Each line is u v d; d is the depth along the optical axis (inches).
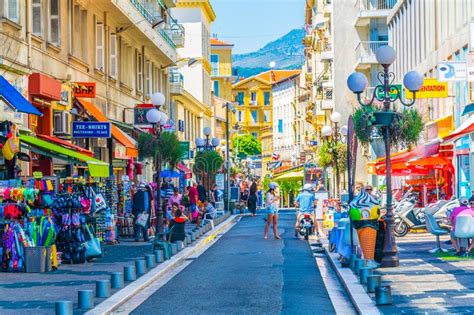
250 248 1138.0
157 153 1156.5
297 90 5315.0
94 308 568.1
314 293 661.9
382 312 528.1
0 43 987.3
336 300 622.2
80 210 918.4
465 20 1460.4
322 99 3223.4
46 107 1183.6
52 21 1258.6
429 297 586.2
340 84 2883.9
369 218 791.7
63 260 892.6
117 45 1731.1
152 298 644.7
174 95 2711.6
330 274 799.7
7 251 810.2
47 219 831.1
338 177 1756.9
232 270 846.5
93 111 1381.6
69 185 973.8
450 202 1132.5
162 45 2146.9
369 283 619.8
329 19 3147.1
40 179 856.9
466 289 622.5
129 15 1656.0
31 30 1114.1
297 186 3250.5
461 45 1482.5
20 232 811.4
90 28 1485.0
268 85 7012.8
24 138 976.3
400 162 1425.9
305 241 1255.5
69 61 1327.5
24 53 1079.6
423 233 1306.6
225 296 646.5
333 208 1286.9
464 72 1219.2
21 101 909.2
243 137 6491.1
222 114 4685.0
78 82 1327.5
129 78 1865.2
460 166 1533.0
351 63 2881.4
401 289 633.6
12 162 916.6
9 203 814.5
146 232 1249.4
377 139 1284.4
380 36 2618.1
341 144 2055.9
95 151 1520.7
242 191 3026.6
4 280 743.7
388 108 824.9
